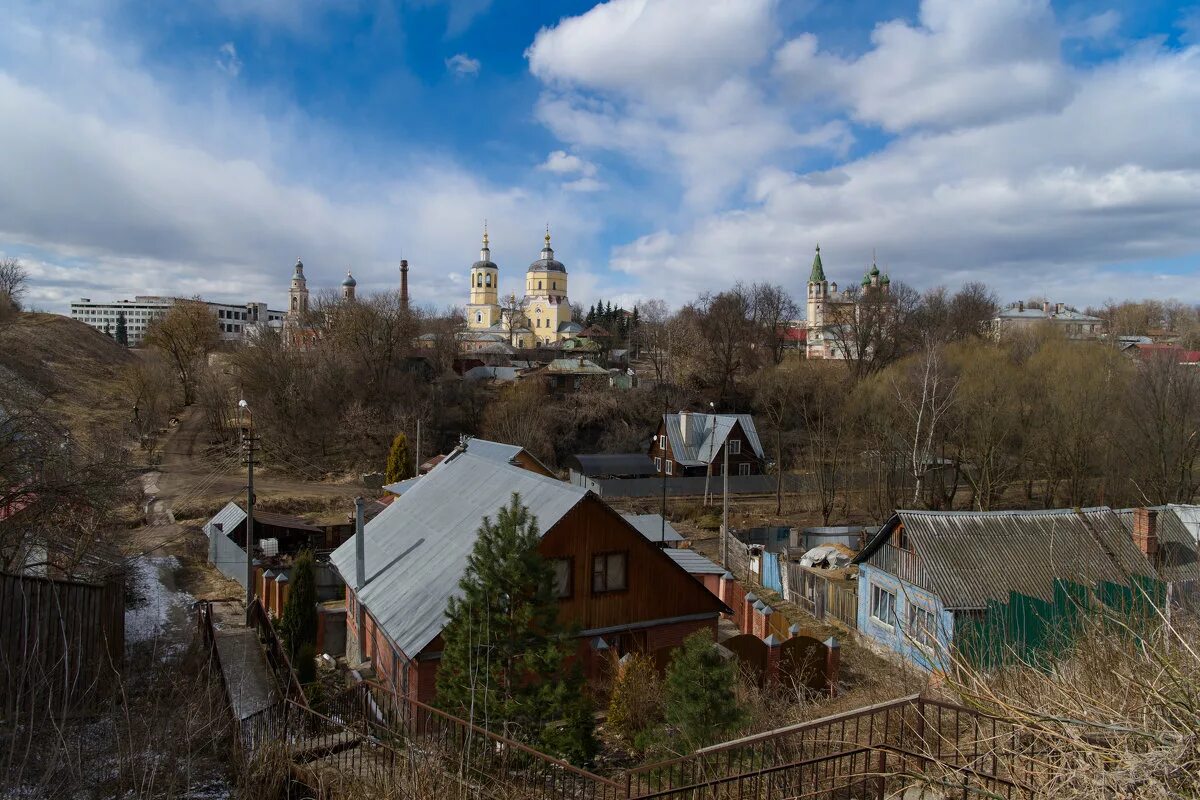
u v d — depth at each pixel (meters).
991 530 21.52
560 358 79.94
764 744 8.43
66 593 11.84
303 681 14.66
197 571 29.62
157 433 56.69
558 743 10.52
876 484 40.44
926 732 7.71
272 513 37.94
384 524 22.38
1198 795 3.85
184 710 8.76
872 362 69.25
